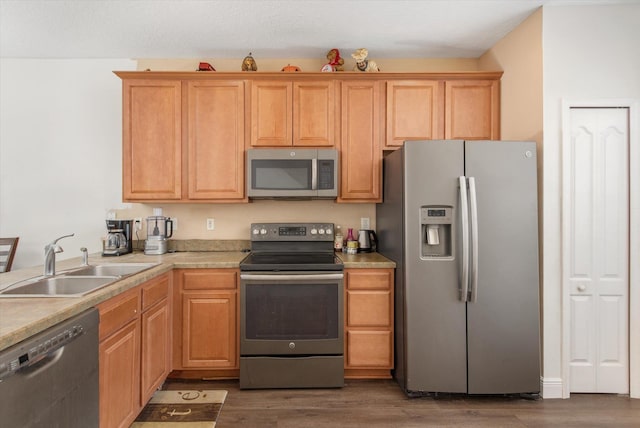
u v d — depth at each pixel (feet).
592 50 7.07
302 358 7.50
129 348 5.59
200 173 8.52
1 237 9.33
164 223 9.13
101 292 4.78
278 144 8.55
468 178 6.89
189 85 8.49
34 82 9.34
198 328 7.60
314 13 7.30
